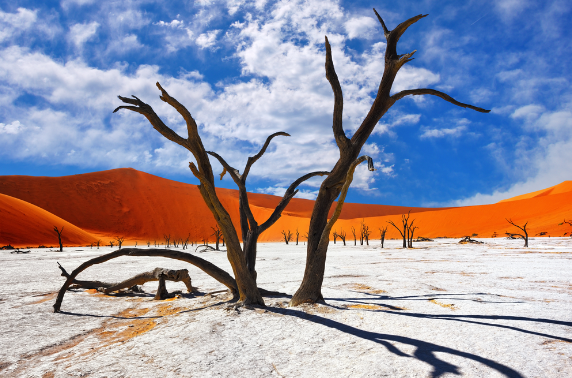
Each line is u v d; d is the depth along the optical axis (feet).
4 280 38.65
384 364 9.77
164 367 10.44
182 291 27.89
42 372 10.69
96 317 19.57
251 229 23.61
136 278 26.86
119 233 355.15
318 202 19.54
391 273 39.86
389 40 18.44
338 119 18.69
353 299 20.76
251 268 22.50
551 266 45.91
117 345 13.23
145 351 12.05
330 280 33.58
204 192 17.76
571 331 12.50
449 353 10.37
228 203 449.06
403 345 11.25
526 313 15.72
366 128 18.57
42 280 38.65
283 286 29.25
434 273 39.32
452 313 15.93
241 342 12.46
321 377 9.26
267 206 544.21
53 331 16.47
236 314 16.22
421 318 14.78
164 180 458.09
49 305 23.24
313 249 19.04
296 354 11.12
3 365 11.79
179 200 430.20
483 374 8.82
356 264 55.98
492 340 11.50
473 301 19.02
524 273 37.58
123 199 397.60
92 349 13.30
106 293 28.04
